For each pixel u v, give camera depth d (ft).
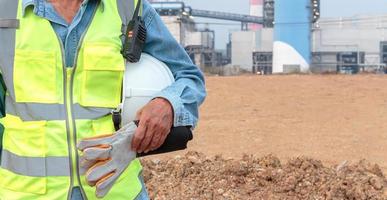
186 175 23.22
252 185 21.94
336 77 96.17
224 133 45.16
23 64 7.54
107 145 7.25
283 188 21.56
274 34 268.21
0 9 7.63
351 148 38.52
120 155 7.39
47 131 7.52
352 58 304.50
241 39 312.50
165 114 7.62
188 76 8.33
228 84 85.25
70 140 7.55
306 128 48.34
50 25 7.63
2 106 7.95
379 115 56.29
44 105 7.52
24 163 7.59
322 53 303.48
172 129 7.80
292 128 48.32
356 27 307.58
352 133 45.50
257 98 71.00
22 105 7.56
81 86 7.63
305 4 263.08
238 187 21.89
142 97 7.80
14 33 7.58
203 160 25.36
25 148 7.59
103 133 7.68
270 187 21.77
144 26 7.95
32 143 7.56
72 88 7.63
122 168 7.48
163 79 7.97
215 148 38.63
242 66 312.50
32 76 7.55
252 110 60.70
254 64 306.96
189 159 25.50
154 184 22.30
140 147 7.55
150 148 7.64
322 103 66.03
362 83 85.15
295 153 36.63
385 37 306.55
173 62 8.29
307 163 23.63
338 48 304.71
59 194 7.56
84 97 7.61
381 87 79.82
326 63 304.50
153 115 7.55
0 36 7.61
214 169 23.57
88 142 7.20
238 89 79.82
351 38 305.53
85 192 7.63
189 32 307.17
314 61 300.40
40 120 7.52
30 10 7.62
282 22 264.52
